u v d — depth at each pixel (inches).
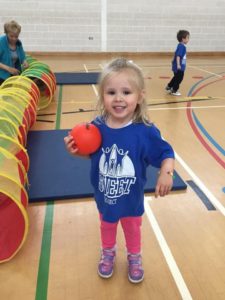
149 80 273.7
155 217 86.5
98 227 82.9
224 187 102.0
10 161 72.9
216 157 123.0
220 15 414.9
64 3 386.0
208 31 422.3
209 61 392.5
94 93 223.6
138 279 65.1
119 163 54.6
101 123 56.3
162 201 93.7
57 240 77.8
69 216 87.0
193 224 84.0
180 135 145.8
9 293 63.1
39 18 389.4
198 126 158.2
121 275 67.9
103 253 68.1
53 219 85.5
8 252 71.5
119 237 79.2
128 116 54.6
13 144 82.7
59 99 206.5
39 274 67.7
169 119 169.3
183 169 112.8
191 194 97.6
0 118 88.0
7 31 175.2
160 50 427.8
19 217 79.1
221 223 84.6
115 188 56.3
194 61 392.8
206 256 73.0
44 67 207.6
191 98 214.2
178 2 402.3
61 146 128.0
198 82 266.7
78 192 94.7
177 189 99.0
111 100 51.6
